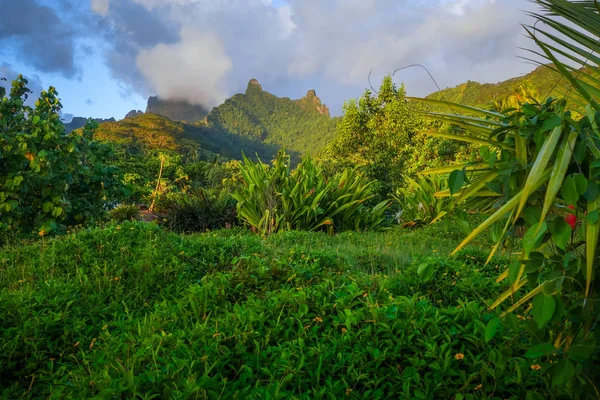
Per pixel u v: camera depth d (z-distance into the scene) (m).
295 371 2.05
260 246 5.88
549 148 1.41
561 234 1.45
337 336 2.40
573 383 1.62
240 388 2.03
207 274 4.17
